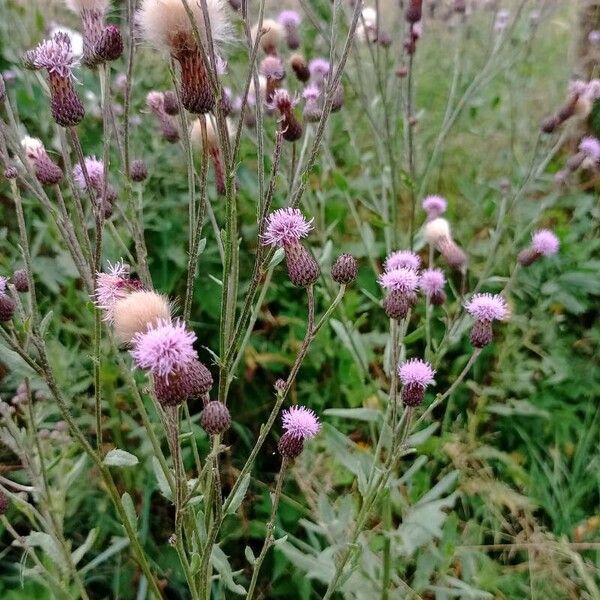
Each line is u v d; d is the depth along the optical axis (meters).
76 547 0.25
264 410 0.32
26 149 0.18
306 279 0.16
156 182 0.35
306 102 0.27
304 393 0.32
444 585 0.23
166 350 0.13
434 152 0.32
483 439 0.30
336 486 0.28
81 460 0.20
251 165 0.38
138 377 0.28
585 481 0.27
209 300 0.33
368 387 0.28
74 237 0.16
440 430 0.31
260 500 0.28
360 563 0.22
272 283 0.34
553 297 0.32
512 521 0.26
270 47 0.24
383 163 0.32
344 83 0.38
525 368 0.32
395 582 0.23
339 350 0.32
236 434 0.31
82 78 0.34
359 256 0.35
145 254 0.18
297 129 0.21
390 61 0.38
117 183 0.31
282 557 0.25
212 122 0.18
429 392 0.32
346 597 0.21
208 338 0.33
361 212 0.39
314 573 0.21
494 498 0.25
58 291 0.30
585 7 0.42
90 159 0.20
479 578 0.23
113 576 0.25
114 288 0.15
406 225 0.38
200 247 0.17
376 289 0.35
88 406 0.29
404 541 0.21
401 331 0.20
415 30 0.30
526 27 0.41
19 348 0.15
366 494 0.19
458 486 0.27
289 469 0.27
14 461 0.26
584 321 0.35
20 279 0.20
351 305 0.31
